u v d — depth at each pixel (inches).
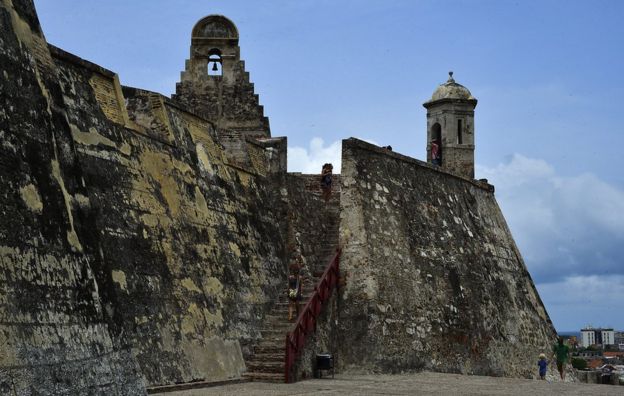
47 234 524.7
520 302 1384.1
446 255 1212.5
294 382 868.0
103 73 759.7
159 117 852.0
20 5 571.2
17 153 513.0
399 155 1193.4
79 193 595.2
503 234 1435.8
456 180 1342.3
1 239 477.1
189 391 716.0
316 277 1045.8
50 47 689.6
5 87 518.3
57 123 585.9
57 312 514.9
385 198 1121.4
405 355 1064.8
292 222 1065.5
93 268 582.6
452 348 1161.4
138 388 590.2
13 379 456.1
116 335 589.0
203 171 900.6
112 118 755.4
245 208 975.6
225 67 1316.4
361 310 1032.8
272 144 1077.1
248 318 899.4
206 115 1305.4
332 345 1008.9
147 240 750.5
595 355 3056.1
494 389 860.6
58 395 489.4
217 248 879.7
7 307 470.0
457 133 1437.0
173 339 746.2
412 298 1106.1
